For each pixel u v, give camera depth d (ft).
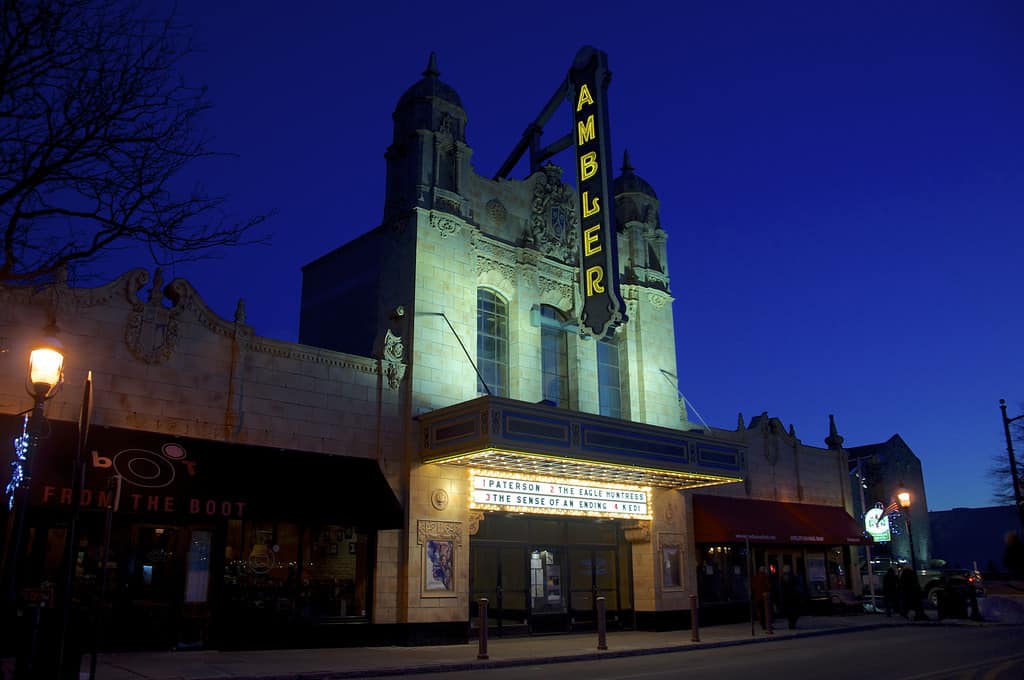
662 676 48.08
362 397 70.28
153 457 55.47
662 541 90.68
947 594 104.01
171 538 57.62
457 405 68.49
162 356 59.31
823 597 111.24
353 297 84.64
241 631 59.21
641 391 94.84
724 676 47.91
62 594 32.19
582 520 86.58
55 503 48.65
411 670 51.03
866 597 140.87
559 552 83.76
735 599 99.50
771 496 109.09
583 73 91.15
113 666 47.11
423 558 69.77
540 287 88.79
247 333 64.08
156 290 60.13
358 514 64.44
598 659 61.98
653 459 78.07
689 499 96.68
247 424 62.64
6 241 35.58
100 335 56.75
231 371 62.75
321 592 64.44
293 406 65.62
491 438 65.00
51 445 51.24
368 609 66.74
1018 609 115.14
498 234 86.48
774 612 104.94
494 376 83.20
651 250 102.47
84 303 56.29
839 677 47.06
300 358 67.05
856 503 189.16
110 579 54.03
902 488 116.88
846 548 120.57
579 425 72.23
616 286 83.66
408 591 68.13
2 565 49.37
